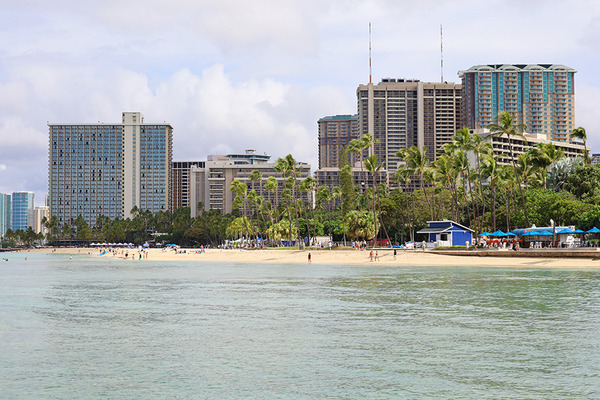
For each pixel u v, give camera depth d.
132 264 153.75
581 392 27.98
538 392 28.05
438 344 38.56
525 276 85.75
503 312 51.88
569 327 44.16
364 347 37.94
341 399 27.30
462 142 143.50
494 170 140.50
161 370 32.69
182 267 133.00
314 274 98.81
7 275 110.19
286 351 37.03
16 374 32.03
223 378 30.95
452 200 185.38
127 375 31.69
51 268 137.50
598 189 130.75
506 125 128.38
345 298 63.31
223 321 48.72
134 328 45.69
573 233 115.00
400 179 184.75
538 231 115.12
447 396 27.58
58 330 45.03
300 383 29.89
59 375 31.80
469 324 45.91
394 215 190.62
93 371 32.59
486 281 79.00
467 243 126.56
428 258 124.00
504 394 27.78
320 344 39.00
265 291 71.88
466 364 33.28
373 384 29.59
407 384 29.53
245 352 36.88
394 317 49.84
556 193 133.38
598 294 63.44
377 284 77.69
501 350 36.69
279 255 160.25
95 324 47.69
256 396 27.88
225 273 107.12
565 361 33.75
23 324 47.88
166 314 53.03
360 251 139.38
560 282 76.38
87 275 108.19
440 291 68.25
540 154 128.75
